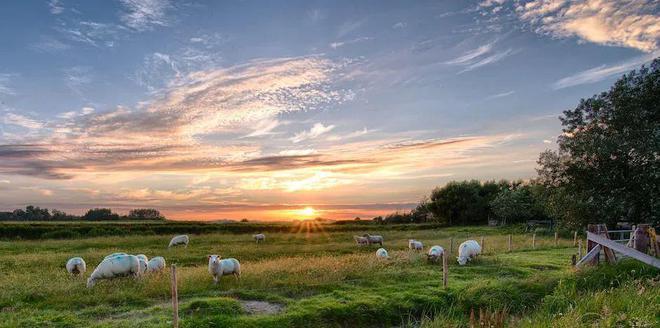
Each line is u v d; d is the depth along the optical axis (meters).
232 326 11.15
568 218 33.53
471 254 20.95
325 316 12.29
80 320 11.50
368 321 12.54
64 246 34.38
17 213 109.94
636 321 9.83
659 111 28.45
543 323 10.45
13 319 11.50
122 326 10.88
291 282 15.72
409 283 15.77
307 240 42.31
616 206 29.28
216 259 16.28
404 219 92.44
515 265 19.72
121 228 52.53
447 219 82.81
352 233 51.84
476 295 14.30
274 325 11.48
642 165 28.77
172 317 11.60
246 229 57.25
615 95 30.16
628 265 17.20
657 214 27.97
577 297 13.24
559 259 22.06
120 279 16.52
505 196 72.44
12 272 20.31
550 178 34.09
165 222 66.56
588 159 31.31
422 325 11.84
